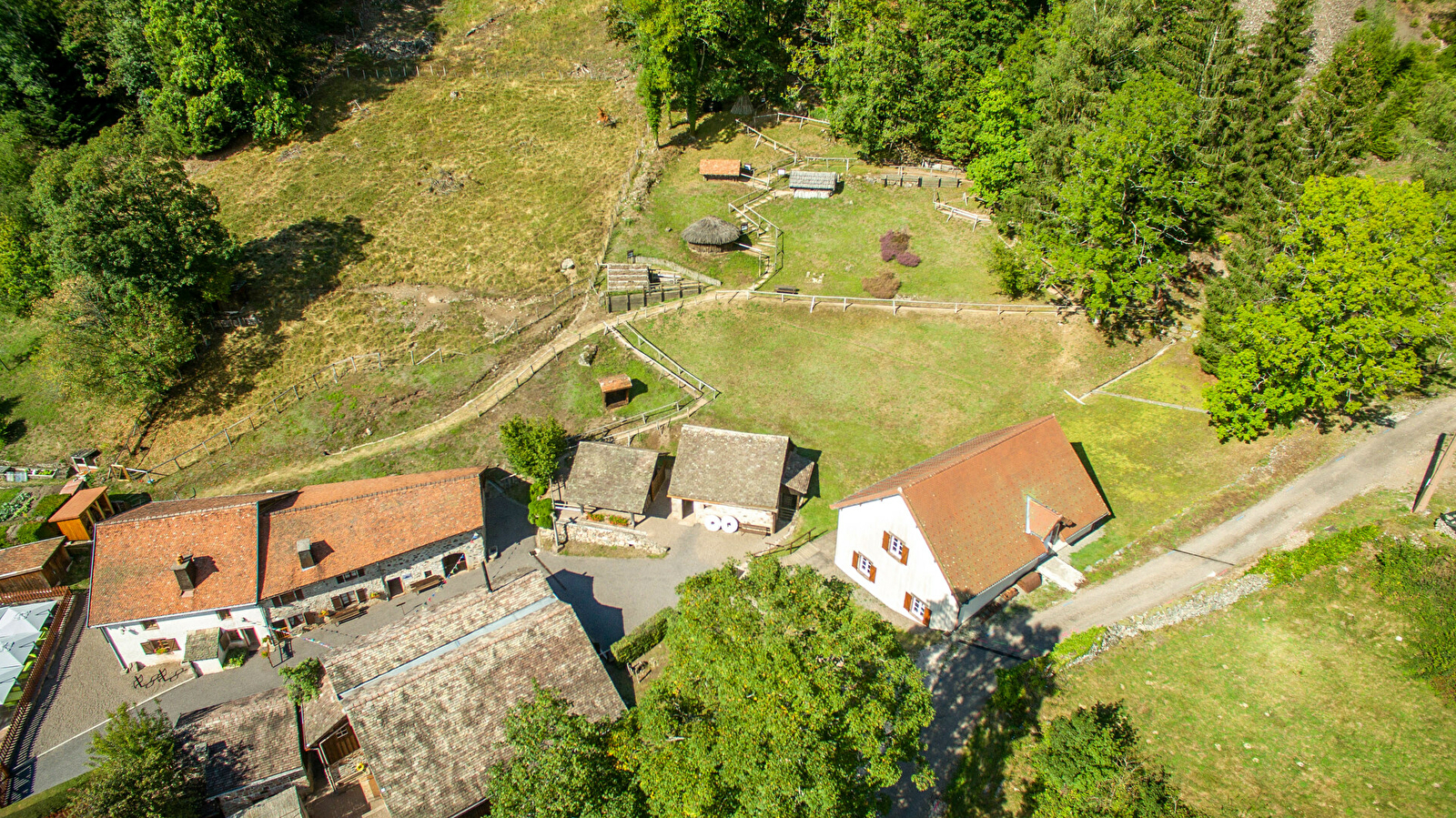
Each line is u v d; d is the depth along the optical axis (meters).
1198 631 40.00
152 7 77.31
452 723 36.56
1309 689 37.34
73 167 63.72
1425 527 41.88
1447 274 45.75
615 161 79.31
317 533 47.50
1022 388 56.09
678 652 28.23
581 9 96.00
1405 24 72.12
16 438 66.12
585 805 25.56
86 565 55.22
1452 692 35.66
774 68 80.56
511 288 69.12
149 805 34.03
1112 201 53.00
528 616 41.62
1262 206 55.22
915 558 41.22
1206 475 48.16
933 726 38.06
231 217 76.81
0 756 41.56
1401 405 50.31
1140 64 63.12
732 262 67.88
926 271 65.06
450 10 97.75
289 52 86.94
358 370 64.62
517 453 51.78
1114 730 36.38
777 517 51.38
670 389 59.38
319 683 40.19
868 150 73.75
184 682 45.62
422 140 82.88
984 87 66.44
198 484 59.38
